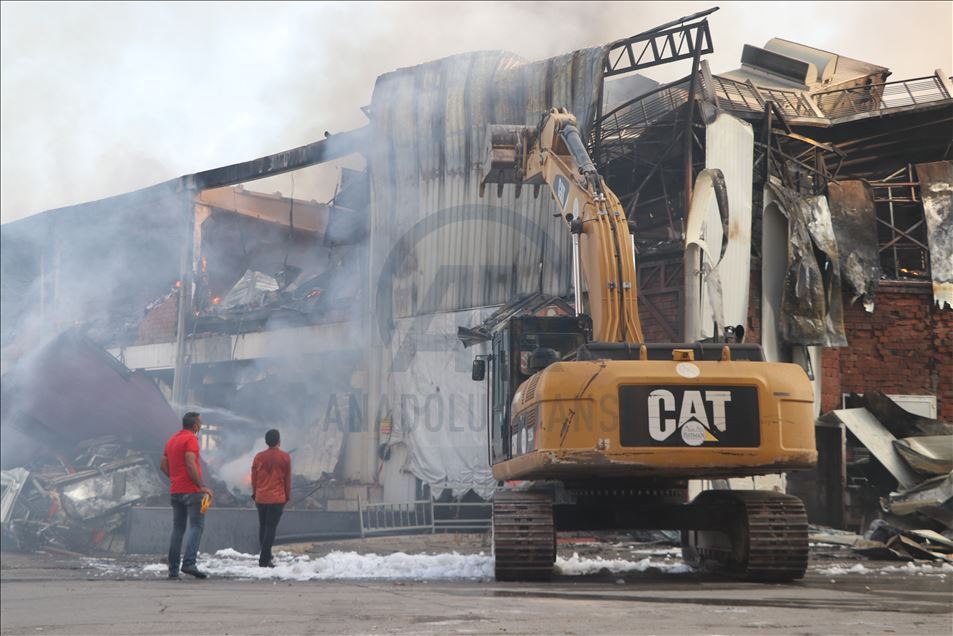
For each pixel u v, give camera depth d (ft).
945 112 104.17
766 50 138.31
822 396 92.73
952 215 96.53
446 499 105.60
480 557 52.01
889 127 106.32
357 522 92.89
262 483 53.98
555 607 25.96
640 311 98.84
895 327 95.20
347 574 46.42
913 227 98.37
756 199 97.19
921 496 70.74
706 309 85.40
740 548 41.70
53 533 94.07
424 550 76.33
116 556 83.15
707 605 26.73
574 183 49.96
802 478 85.51
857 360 94.58
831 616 23.43
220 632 20.59
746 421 37.83
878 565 52.19
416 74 113.09
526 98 104.73
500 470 48.78
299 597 30.86
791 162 104.73
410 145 112.47
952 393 93.86
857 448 86.22
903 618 23.04
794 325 91.86
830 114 127.75
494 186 107.24
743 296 90.89
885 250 102.27
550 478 43.93
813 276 92.58
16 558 83.56
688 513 44.04
